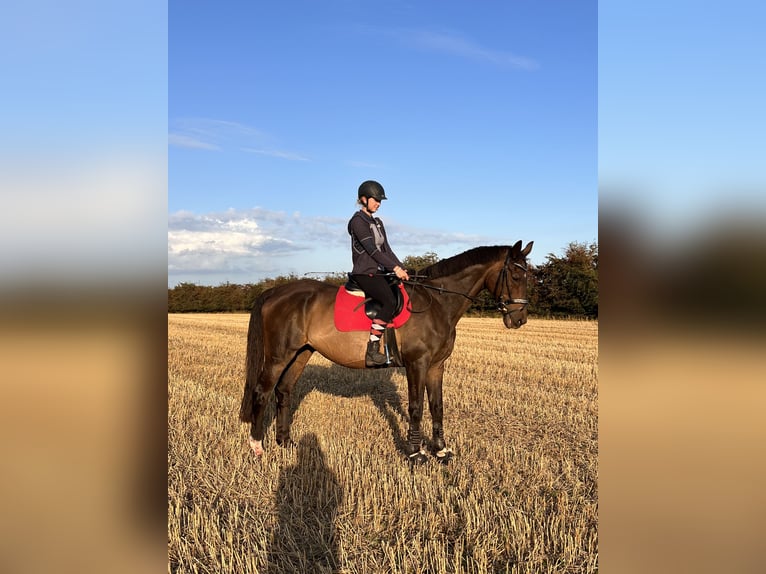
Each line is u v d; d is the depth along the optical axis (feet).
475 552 12.19
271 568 11.84
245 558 12.04
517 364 40.27
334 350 18.95
